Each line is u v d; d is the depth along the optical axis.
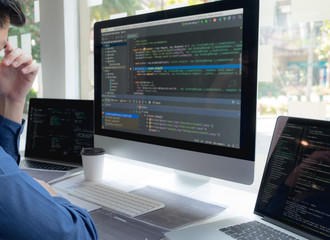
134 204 0.92
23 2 2.06
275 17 1.13
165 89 1.08
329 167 0.72
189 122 1.02
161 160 1.10
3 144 0.83
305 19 1.07
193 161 1.01
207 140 0.98
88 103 1.41
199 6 0.96
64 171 1.29
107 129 1.28
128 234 0.75
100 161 1.18
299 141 0.80
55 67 1.84
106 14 1.71
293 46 1.11
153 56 1.10
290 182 0.79
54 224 0.55
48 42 1.85
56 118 1.48
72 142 1.44
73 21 1.81
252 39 0.86
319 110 1.07
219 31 0.93
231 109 0.92
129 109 1.19
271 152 0.86
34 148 1.53
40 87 2.05
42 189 0.58
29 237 0.53
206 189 1.13
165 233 0.74
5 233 0.51
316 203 0.72
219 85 0.94
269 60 1.15
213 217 0.86
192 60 1.00
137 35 1.14
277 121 0.87
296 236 0.72
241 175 0.90
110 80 1.25
